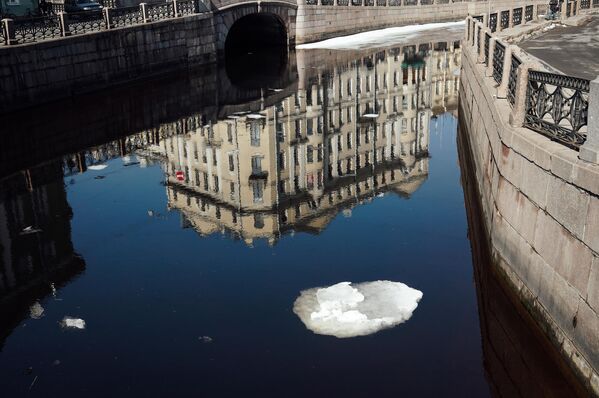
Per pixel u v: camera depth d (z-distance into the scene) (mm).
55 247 12305
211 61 39656
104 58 29703
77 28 28766
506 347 8055
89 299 10094
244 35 51250
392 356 8031
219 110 27000
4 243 12508
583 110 7516
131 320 9336
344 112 30000
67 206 14812
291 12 47906
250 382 7594
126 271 11156
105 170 17938
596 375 6426
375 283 10102
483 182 12242
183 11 37000
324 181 25453
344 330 8703
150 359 8234
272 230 13633
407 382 7477
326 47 48188
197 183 21453
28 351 8570
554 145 7879
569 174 7066
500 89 11633
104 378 7859
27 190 15945
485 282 9961
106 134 21938
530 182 8273
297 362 7984
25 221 13703
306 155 25609
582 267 6820
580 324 6820
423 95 35625
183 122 24188
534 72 8812
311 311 9320
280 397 7285
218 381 7660
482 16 26016
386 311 9180
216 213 15297
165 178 17469
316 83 34188
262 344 8453
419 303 9453
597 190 6488
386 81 36906
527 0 62188
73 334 8977
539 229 7969
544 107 8562
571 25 31578
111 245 12422
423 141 27641
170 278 10828
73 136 21531
